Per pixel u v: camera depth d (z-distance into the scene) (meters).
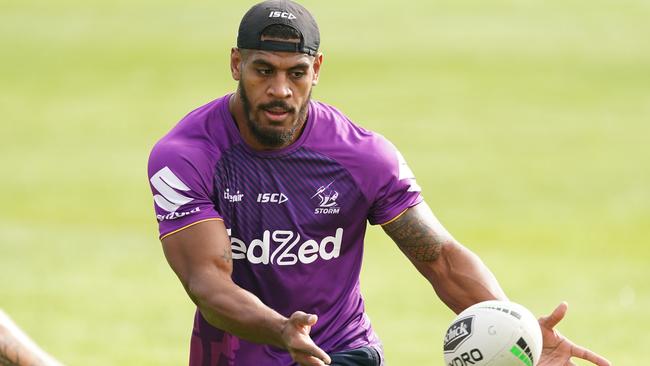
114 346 40.75
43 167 89.12
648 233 68.62
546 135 101.00
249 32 20.81
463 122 106.56
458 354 20.86
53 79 129.00
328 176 22.05
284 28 20.69
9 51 144.38
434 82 124.38
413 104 114.25
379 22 156.00
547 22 155.88
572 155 93.12
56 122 108.25
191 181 21.39
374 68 131.50
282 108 20.97
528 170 87.56
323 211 22.06
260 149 21.78
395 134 101.31
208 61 137.88
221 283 20.58
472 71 130.12
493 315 20.84
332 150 22.08
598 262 60.78
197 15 164.00
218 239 21.16
